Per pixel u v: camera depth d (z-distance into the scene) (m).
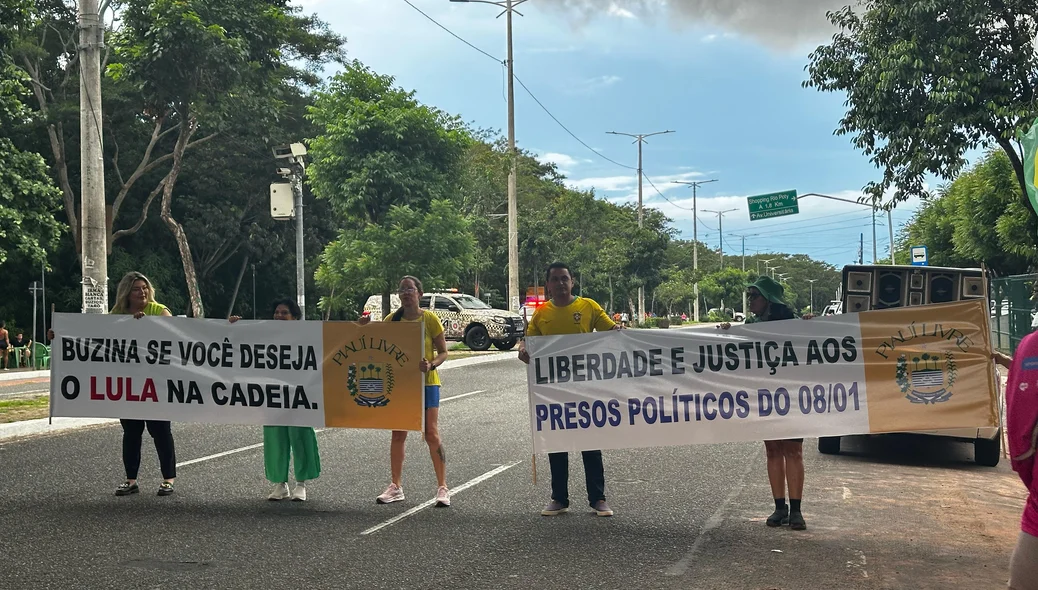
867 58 16.56
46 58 39.62
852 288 12.71
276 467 7.80
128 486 8.06
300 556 6.09
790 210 40.50
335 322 7.79
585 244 64.81
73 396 8.15
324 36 44.97
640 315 60.38
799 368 7.12
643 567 5.86
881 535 6.82
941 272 12.38
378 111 25.53
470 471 9.31
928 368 6.95
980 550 6.41
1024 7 15.11
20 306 39.38
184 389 8.03
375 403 7.71
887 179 16.64
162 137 42.16
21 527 6.83
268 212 44.88
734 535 6.73
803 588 5.43
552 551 6.24
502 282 58.97
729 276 92.38
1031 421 3.54
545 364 7.36
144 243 43.78
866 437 12.83
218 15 21.95
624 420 7.30
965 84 15.12
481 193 53.06
